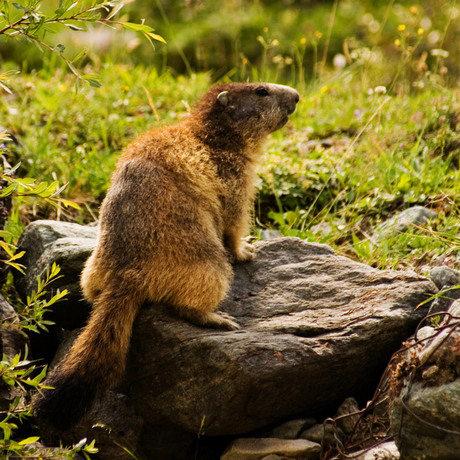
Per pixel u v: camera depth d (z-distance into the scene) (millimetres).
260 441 7535
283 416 7703
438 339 6871
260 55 24312
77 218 12422
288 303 8422
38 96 15609
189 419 7594
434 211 11727
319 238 11273
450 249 10242
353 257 10898
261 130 9758
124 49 20703
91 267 8219
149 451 7949
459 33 22109
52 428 7988
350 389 7887
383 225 11336
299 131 14875
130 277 7832
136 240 7941
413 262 10430
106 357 7605
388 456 7016
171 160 8547
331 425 7621
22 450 7137
